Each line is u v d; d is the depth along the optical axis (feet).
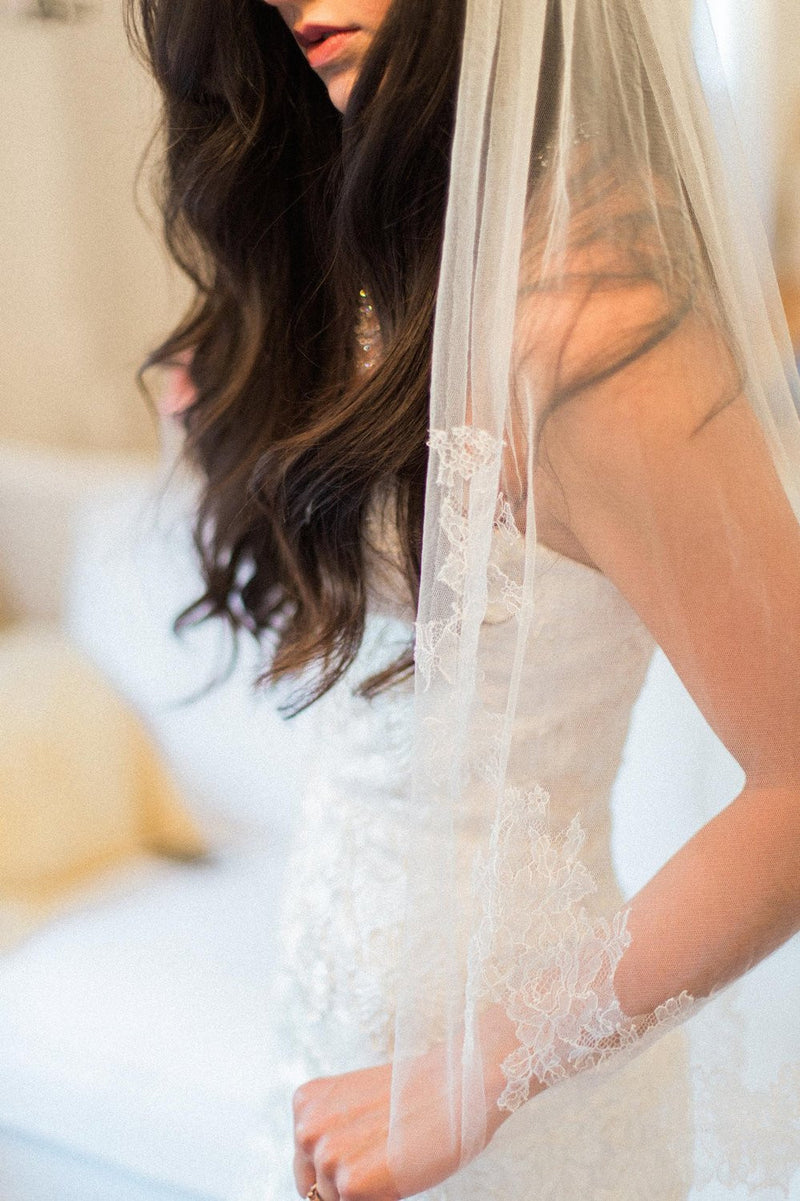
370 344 3.11
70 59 6.89
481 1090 2.18
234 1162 4.25
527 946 2.21
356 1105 2.39
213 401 3.54
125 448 7.56
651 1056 2.66
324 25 2.67
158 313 7.30
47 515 6.67
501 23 2.12
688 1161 2.70
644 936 2.17
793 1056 2.65
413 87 2.51
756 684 2.08
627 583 2.15
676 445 2.03
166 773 6.15
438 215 2.64
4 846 5.50
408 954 2.27
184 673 6.09
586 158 2.11
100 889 5.65
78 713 5.94
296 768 5.93
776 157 6.20
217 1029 4.58
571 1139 2.55
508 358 2.12
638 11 2.16
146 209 6.77
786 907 2.14
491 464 2.14
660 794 2.95
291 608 3.51
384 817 2.77
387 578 2.77
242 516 3.45
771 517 2.08
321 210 3.21
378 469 2.62
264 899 5.50
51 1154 4.70
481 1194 2.53
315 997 2.91
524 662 2.35
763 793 2.13
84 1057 4.61
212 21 3.18
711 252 2.23
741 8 6.13
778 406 2.34
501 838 2.23
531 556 2.17
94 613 6.41
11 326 7.56
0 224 7.38
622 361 2.02
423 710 2.23
